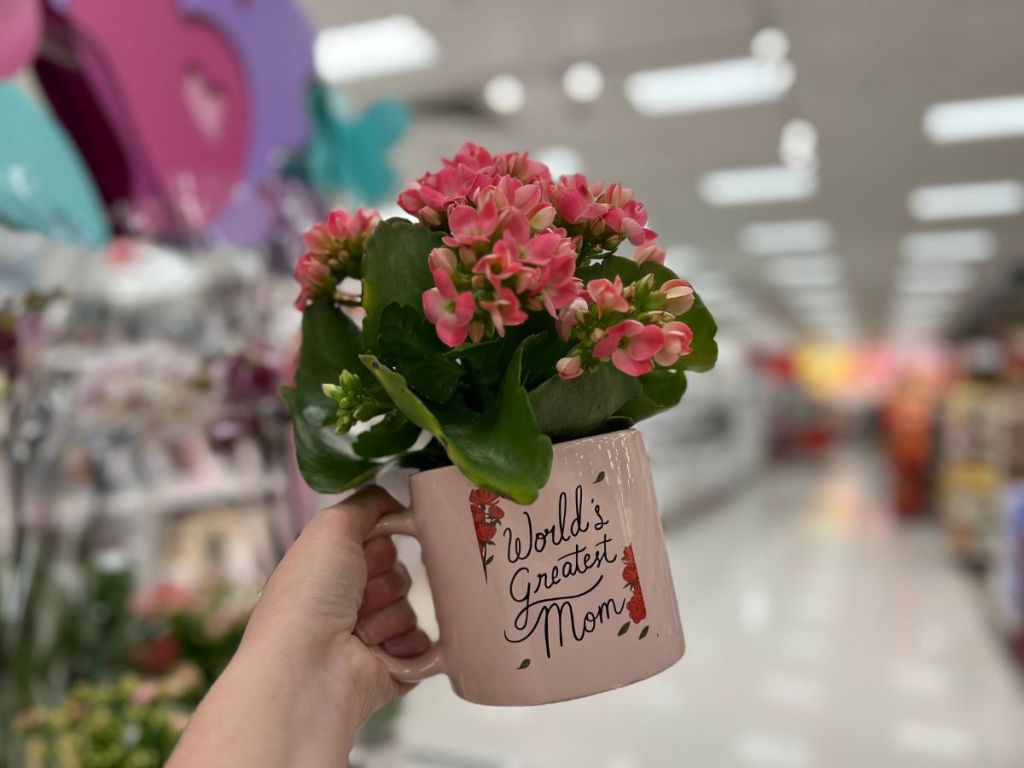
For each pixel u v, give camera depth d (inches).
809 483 551.8
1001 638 179.3
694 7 135.2
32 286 45.4
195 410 51.1
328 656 22.9
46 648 52.6
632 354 20.0
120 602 55.5
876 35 145.6
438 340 21.8
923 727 134.1
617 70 162.6
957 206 283.4
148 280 55.7
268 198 57.4
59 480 52.5
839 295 520.4
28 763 46.2
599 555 22.7
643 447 24.4
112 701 45.2
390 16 135.2
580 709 142.5
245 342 53.1
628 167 232.4
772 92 175.6
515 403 20.2
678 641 24.1
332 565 23.6
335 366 25.2
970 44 149.5
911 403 388.8
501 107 178.1
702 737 131.3
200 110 50.5
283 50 57.1
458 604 23.1
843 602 215.6
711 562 274.5
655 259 23.6
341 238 24.2
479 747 125.7
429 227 22.8
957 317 652.7
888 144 211.9
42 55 46.2
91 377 49.5
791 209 286.0
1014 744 126.6
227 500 59.9
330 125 65.0
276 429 47.0
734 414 534.0
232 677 21.3
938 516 358.6
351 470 24.3
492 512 22.6
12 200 39.3
